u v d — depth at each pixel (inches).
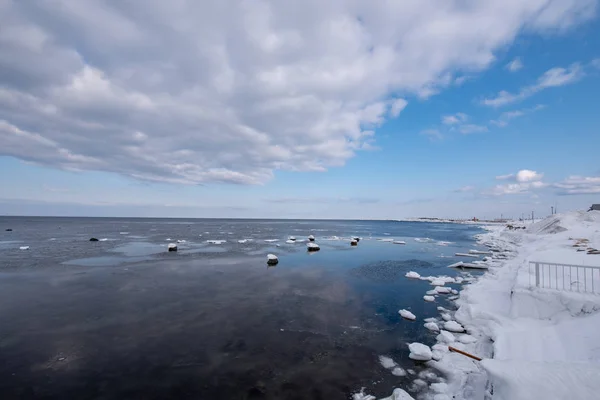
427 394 291.9
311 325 476.1
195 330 453.1
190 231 2714.1
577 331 305.4
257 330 454.9
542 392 186.1
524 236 1654.8
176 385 310.5
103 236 2048.5
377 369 342.0
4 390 300.0
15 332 442.0
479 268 966.4
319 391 299.3
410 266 1018.7
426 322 491.2
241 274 848.3
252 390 301.6
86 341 413.7
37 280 759.1
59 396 290.7
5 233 2285.9
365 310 552.4
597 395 175.9
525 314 395.9
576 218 1416.1
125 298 612.4
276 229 3294.8
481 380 291.4
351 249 1491.1
